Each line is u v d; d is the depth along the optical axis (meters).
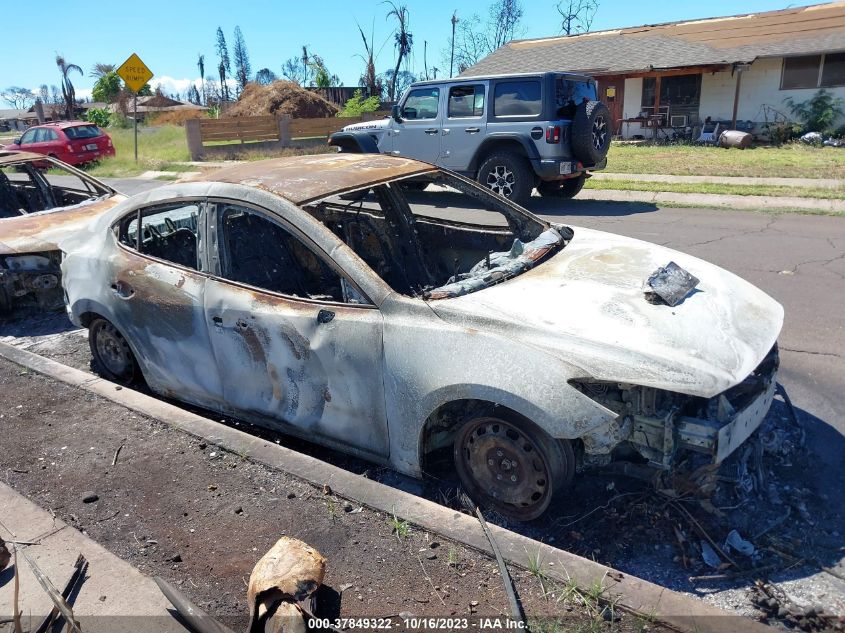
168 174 19.73
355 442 3.53
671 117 24.03
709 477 3.11
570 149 11.24
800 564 2.89
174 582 2.84
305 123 25.19
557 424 2.85
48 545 3.08
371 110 31.52
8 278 6.34
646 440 3.01
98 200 7.75
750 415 3.15
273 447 3.76
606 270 3.71
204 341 4.02
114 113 40.22
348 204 4.95
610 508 3.28
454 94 11.87
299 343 3.56
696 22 26.16
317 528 3.11
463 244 4.96
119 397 4.51
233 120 23.36
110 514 3.32
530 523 3.24
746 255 7.91
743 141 20.62
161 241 4.83
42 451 3.95
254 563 2.93
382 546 2.95
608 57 25.12
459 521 3.03
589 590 2.57
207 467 3.66
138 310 4.35
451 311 3.24
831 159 16.70
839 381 4.57
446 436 3.45
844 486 3.43
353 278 3.46
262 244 4.44
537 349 3.00
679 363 2.89
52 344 6.10
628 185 13.69
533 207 12.16
